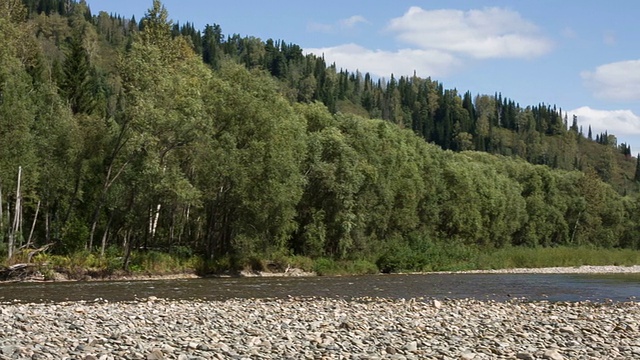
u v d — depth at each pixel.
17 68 50.22
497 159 140.25
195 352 16.59
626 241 137.62
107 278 47.53
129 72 49.56
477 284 48.84
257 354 16.80
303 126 63.78
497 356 17.48
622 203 139.12
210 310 26.64
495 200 100.75
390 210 75.56
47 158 52.22
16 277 43.53
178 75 51.56
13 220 49.88
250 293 37.78
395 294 39.00
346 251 67.69
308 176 64.38
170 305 28.39
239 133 56.22
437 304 30.05
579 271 80.12
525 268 85.25
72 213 53.66
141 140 48.09
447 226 91.19
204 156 53.31
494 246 104.31
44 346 16.62
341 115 74.75
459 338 20.41
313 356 16.83
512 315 27.70
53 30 176.88
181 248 56.09
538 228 118.88
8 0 66.00
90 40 163.50
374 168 69.69
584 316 27.19
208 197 55.66
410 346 18.31
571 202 127.00
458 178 91.94
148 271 50.34
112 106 95.81
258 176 55.31
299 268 60.97
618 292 42.88
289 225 59.16
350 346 18.44
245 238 57.25
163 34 60.09
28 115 48.31
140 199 51.72
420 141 89.69
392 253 70.88
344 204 64.75
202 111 51.53
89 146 54.06
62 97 73.31
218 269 55.03
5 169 47.16
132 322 22.05
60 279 45.12
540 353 17.97
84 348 16.48
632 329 23.25
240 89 56.56
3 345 16.72
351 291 40.47
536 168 127.00
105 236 52.25
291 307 28.84
